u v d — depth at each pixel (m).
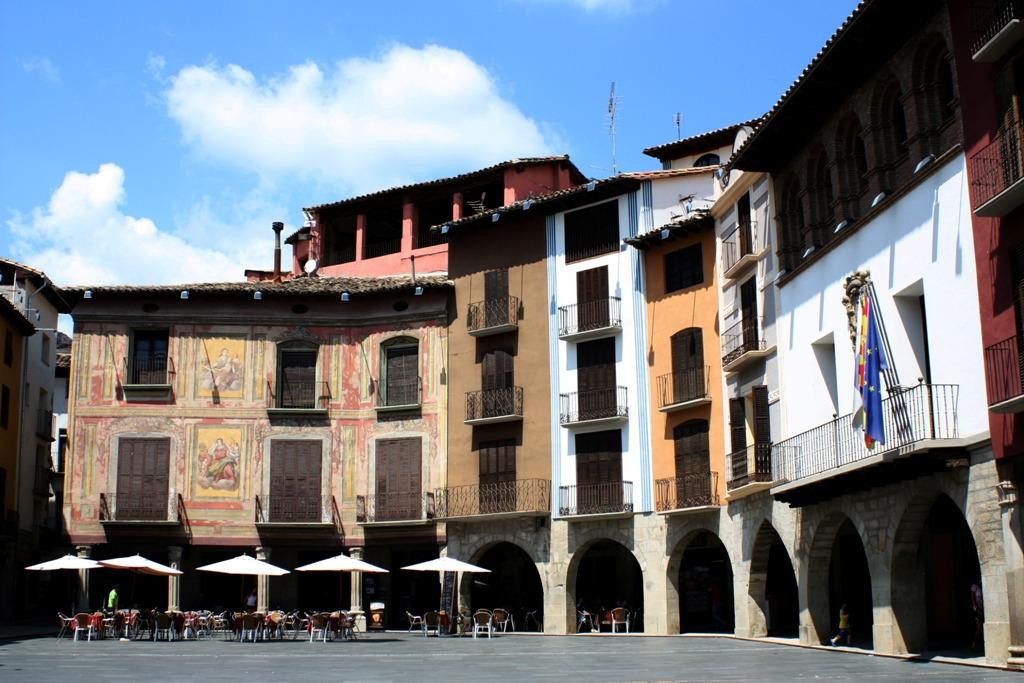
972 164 23.48
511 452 45.97
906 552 26.89
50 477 55.44
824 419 31.17
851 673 22.53
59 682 22.11
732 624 43.22
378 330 49.44
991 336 23.03
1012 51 22.22
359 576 46.75
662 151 53.16
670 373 42.19
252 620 38.12
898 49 26.62
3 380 48.75
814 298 31.69
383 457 48.16
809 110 30.81
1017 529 22.08
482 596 48.38
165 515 46.94
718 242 40.34
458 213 54.38
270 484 47.84
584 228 46.00
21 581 51.81
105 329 48.53
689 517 40.75
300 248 63.97
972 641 30.03
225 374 48.53
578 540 43.78
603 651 31.61
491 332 47.06
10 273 53.31
